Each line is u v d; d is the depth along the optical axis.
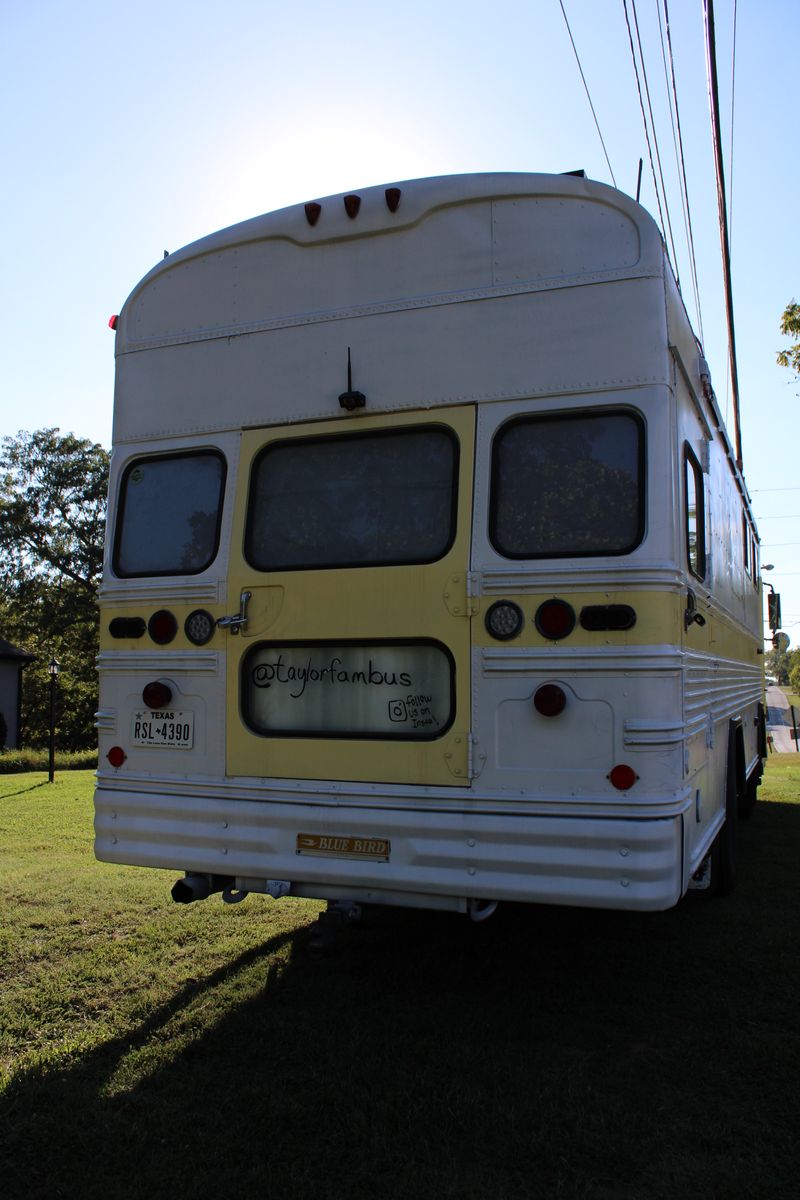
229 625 3.89
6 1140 2.85
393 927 5.02
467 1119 2.94
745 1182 2.61
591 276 3.57
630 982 4.16
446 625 3.56
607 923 5.09
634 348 3.50
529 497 3.56
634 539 3.41
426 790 3.53
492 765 3.46
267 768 3.79
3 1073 3.29
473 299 3.71
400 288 3.83
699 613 4.05
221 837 3.83
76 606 37.41
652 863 3.26
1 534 37.47
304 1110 2.99
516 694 3.46
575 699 3.38
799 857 6.88
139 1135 2.86
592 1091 3.10
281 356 4.00
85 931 4.93
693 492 4.16
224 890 3.94
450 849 3.47
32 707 39.78
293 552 3.88
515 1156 2.74
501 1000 3.96
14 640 39.78
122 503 4.26
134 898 5.57
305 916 5.19
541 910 5.36
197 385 4.16
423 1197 2.56
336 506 3.85
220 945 4.66
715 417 5.04
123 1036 3.60
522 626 3.46
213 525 4.04
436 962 4.45
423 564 3.63
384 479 3.79
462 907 3.51
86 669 39.75
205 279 4.20
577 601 3.41
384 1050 3.45
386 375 3.81
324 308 3.95
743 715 7.14
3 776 16.38
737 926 5.02
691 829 3.68
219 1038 3.57
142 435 4.26
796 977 4.22
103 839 4.08
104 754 4.13
